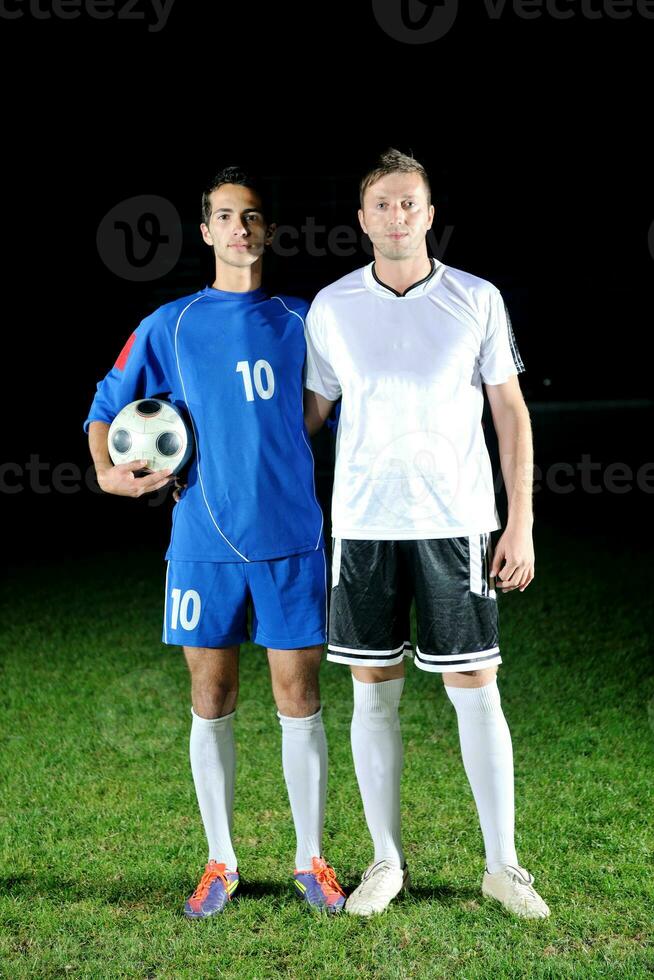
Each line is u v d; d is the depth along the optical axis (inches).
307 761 94.8
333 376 93.8
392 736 95.1
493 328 90.4
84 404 454.0
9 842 109.9
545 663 172.7
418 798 118.5
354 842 108.0
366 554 90.4
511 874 92.6
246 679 168.2
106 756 136.2
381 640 91.3
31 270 439.5
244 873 101.7
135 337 96.6
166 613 96.0
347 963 84.5
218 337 93.1
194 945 87.7
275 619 93.4
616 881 97.2
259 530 92.4
